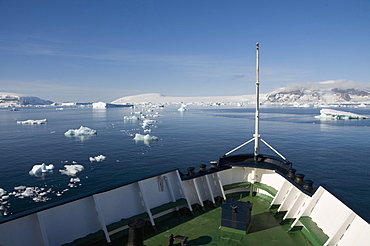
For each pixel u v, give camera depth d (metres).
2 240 4.18
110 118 100.50
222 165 8.52
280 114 119.44
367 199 18.72
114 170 26.42
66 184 22.34
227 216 5.95
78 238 5.00
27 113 147.88
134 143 42.06
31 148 38.38
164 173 6.80
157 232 5.94
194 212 6.98
